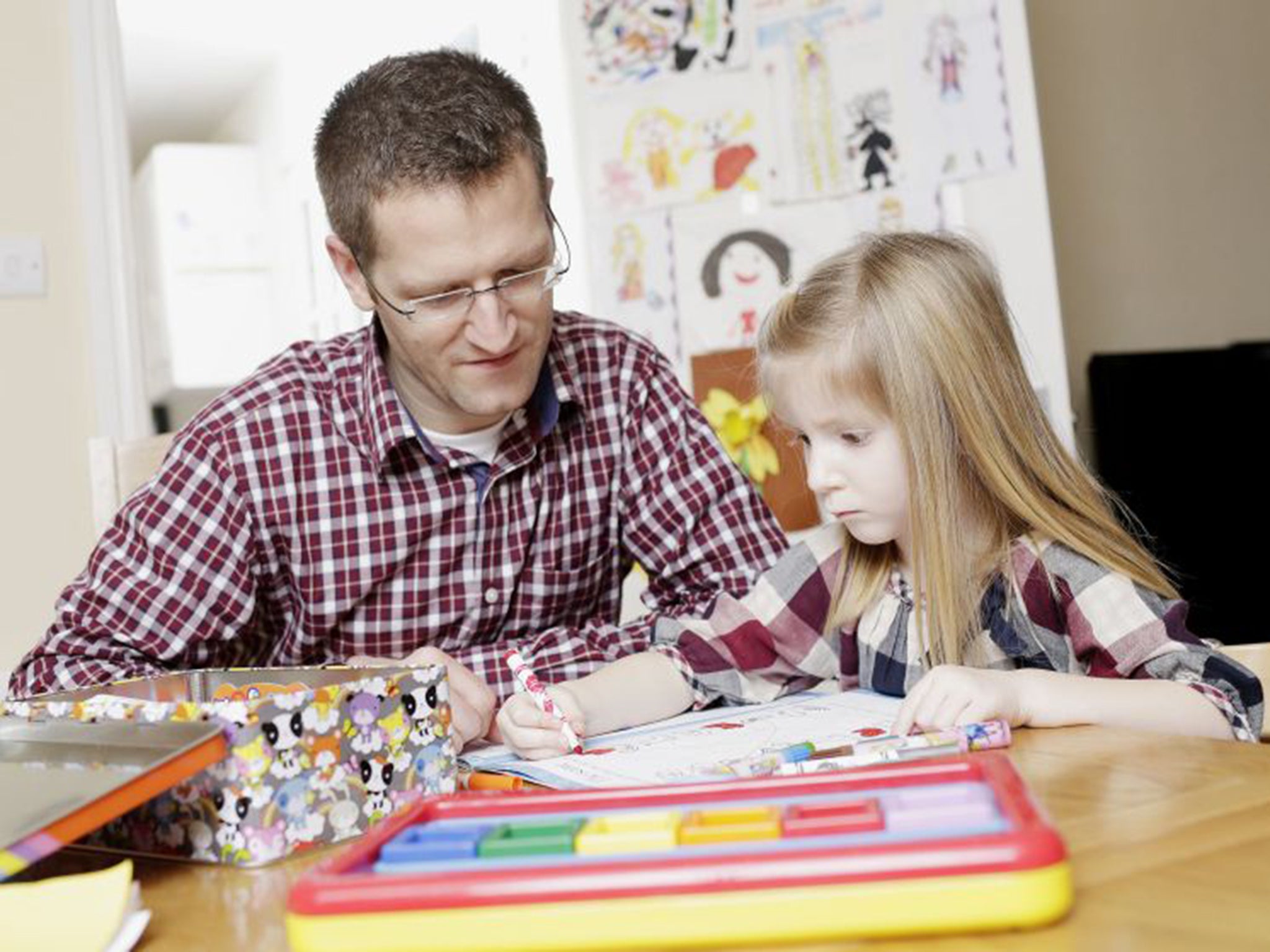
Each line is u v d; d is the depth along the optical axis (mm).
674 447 1374
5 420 2578
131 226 2666
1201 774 705
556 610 1356
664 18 2762
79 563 2611
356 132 1102
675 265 2750
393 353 1250
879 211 2691
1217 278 3367
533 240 1097
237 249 6039
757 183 2736
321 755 705
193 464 1241
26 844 583
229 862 679
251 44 5535
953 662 1058
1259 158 3434
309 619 1285
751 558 1353
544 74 3289
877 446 1082
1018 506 1068
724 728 977
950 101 2652
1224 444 2912
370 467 1274
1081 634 1034
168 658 1222
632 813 592
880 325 1062
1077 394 3176
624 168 2777
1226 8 3408
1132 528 2898
